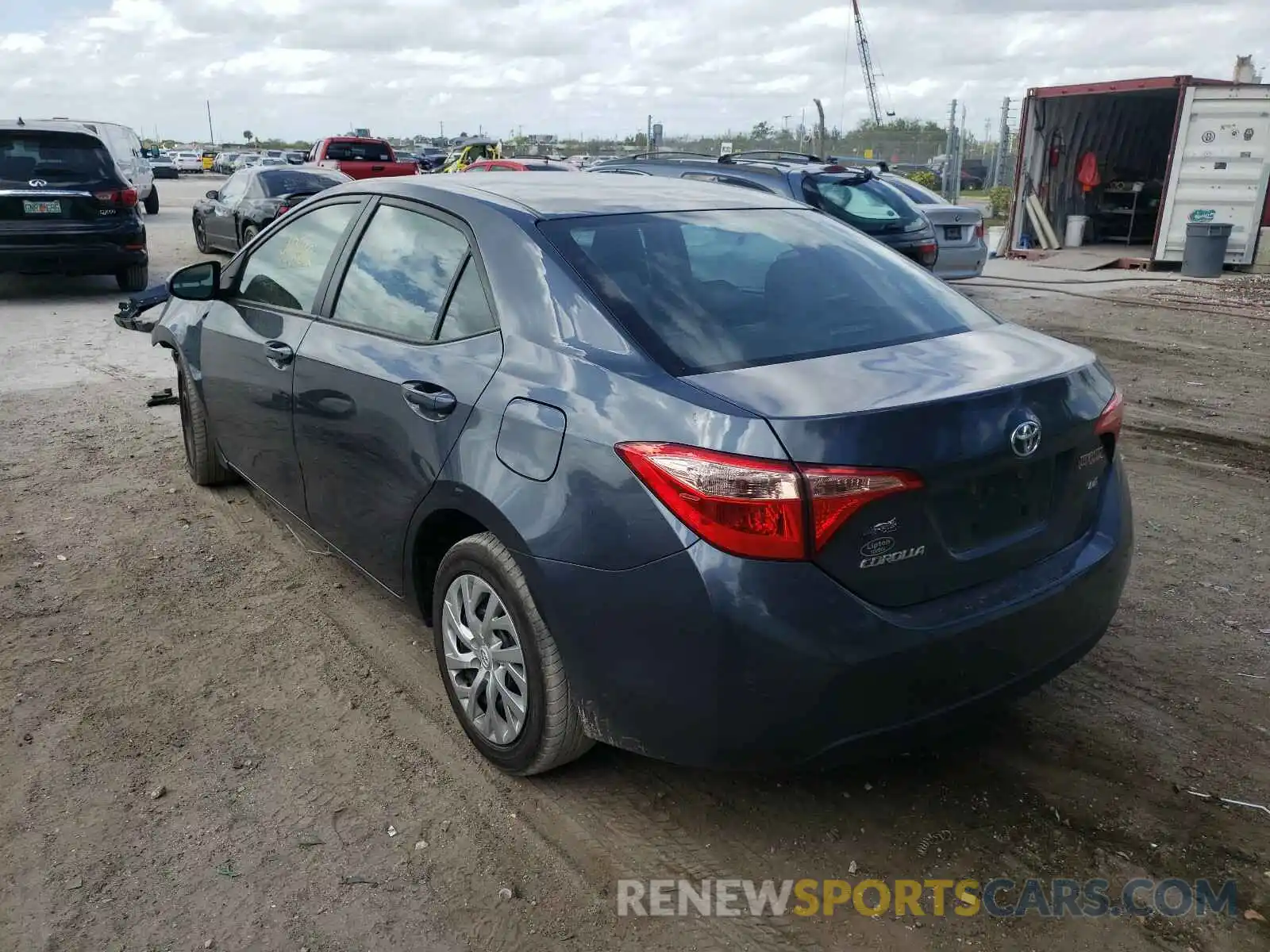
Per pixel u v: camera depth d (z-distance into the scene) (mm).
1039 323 11117
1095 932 2551
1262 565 4684
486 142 30953
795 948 2512
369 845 2842
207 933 2523
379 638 4016
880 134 37719
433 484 3119
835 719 2467
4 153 11398
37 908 2590
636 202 3545
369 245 3793
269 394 4160
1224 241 15195
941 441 2482
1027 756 3252
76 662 3785
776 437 2363
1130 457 6285
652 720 2602
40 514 5207
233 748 3279
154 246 18000
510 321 3043
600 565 2578
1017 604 2670
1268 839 2873
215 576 4539
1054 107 17750
